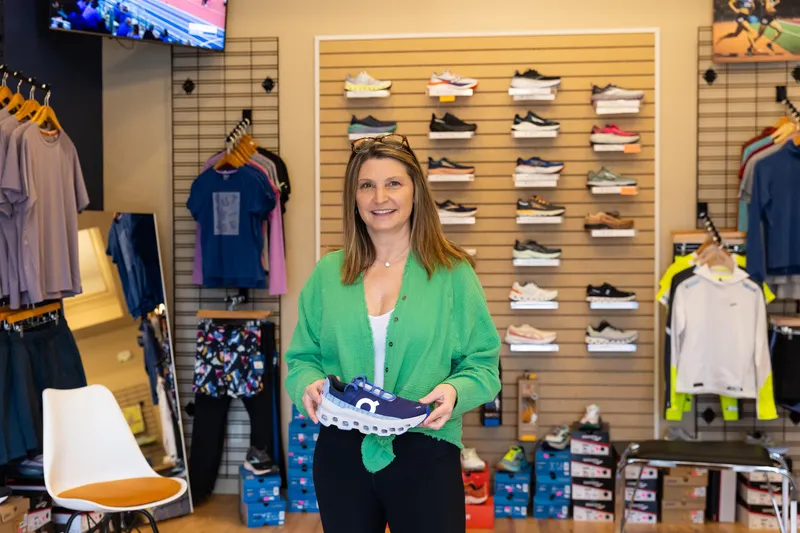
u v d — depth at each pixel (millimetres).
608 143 4555
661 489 4395
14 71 3764
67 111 4629
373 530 1976
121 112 5008
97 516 3881
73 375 3816
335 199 4871
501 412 4680
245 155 4699
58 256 3715
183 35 4543
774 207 4305
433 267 2043
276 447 4809
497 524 4379
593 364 4758
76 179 3898
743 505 4336
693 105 4676
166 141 4992
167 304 4992
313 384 1970
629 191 4535
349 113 4852
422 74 4805
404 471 1920
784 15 4488
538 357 4777
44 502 3686
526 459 4711
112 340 4211
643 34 4680
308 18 4875
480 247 4797
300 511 4566
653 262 4707
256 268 4602
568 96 4730
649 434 4730
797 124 4367
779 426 4656
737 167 4648
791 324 4336
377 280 2084
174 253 4988
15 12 4121
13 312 3547
